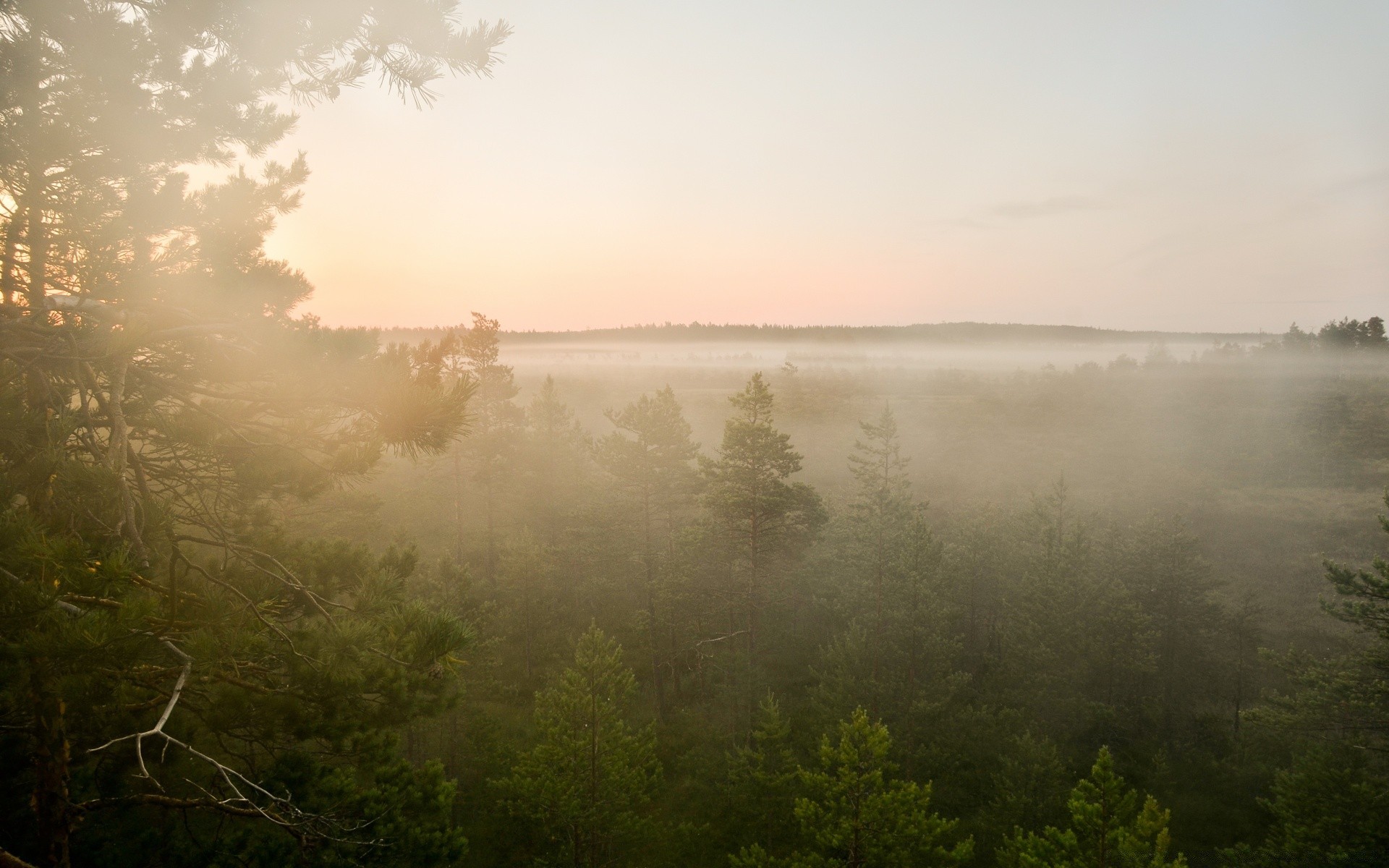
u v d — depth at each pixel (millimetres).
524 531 32656
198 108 6812
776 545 27578
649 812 22578
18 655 4156
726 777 23453
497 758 20406
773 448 26906
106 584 4051
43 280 6273
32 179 6113
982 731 24781
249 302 7164
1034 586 29797
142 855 8406
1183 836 23703
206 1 5918
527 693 28766
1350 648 35875
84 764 8391
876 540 27234
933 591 25375
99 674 4871
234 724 5996
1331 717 18297
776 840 20641
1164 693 31484
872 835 14117
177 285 6836
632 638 34469
